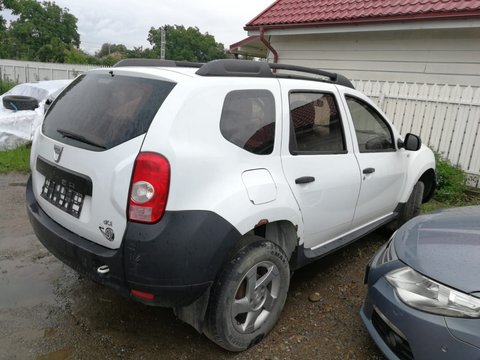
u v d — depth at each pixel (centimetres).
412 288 230
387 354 239
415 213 478
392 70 830
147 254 217
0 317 291
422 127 704
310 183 298
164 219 218
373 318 258
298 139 299
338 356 271
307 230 305
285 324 302
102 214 229
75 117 267
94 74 290
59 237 253
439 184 640
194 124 232
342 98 349
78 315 300
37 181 292
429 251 242
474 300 204
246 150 257
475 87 719
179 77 243
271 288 280
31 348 262
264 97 277
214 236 229
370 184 369
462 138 664
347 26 832
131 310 310
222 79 254
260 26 984
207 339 281
